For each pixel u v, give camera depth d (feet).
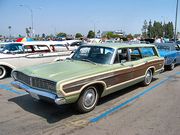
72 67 16.93
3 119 15.51
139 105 18.61
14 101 19.65
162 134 13.38
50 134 13.25
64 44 38.47
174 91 23.21
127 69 19.89
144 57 23.80
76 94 14.85
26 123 14.83
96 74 16.28
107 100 19.89
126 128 14.14
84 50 20.34
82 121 15.20
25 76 16.69
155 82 27.58
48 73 15.48
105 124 14.73
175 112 17.01
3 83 27.45
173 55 37.68
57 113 16.66
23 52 32.32
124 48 20.25
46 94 14.49
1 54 30.60
